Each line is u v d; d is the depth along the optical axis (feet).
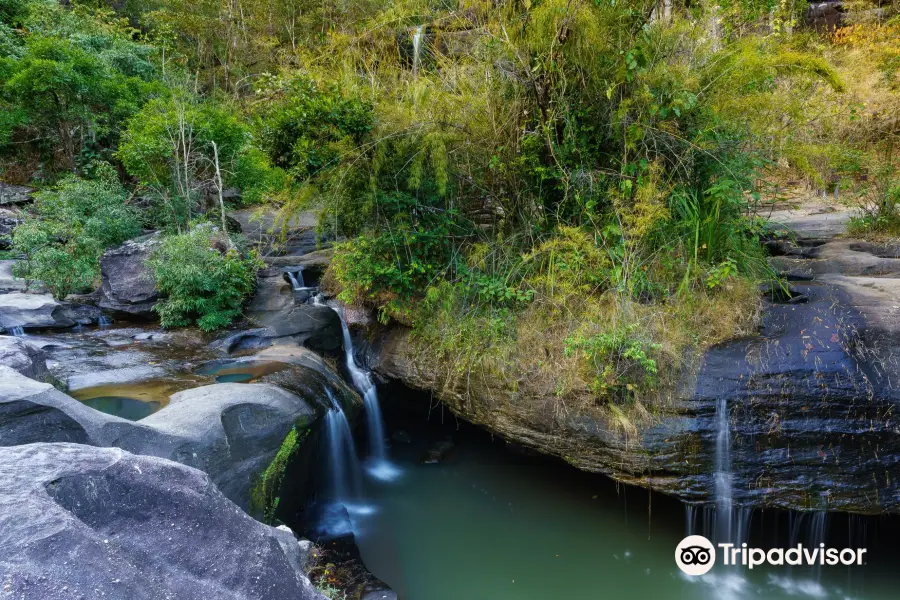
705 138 16.25
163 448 12.47
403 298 18.86
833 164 19.62
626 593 15.25
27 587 4.36
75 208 28.19
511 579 15.79
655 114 15.89
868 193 27.04
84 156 38.45
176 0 55.72
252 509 14.16
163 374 17.95
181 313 22.65
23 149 41.37
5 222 31.60
